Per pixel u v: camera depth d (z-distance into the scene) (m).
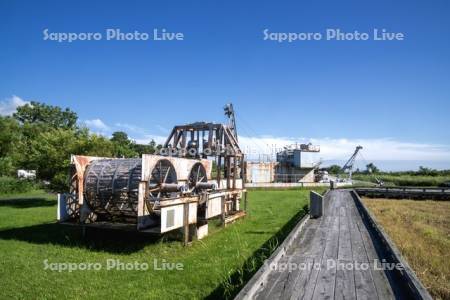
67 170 22.36
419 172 70.75
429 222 16.81
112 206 12.05
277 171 48.81
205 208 12.64
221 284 7.40
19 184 33.06
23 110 75.44
